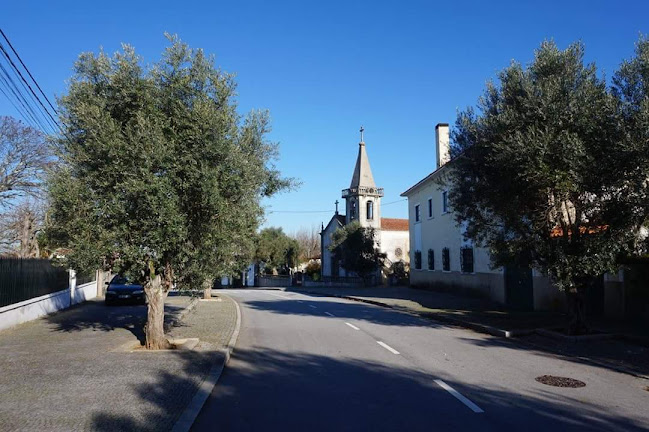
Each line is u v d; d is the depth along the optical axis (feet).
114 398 22.36
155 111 32.12
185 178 31.32
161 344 35.50
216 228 32.65
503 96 41.11
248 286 199.93
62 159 33.06
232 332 44.27
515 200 40.93
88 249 30.40
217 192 30.78
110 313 61.36
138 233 31.12
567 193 37.04
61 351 33.86
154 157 29.94
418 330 48.34
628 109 34.19
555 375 28.63
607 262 37.29
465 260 93.04
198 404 21.84
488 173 43.04
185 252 32.50
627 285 50.57
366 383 26.68
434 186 110.63
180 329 46.21
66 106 32.71
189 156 30.66
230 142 32.09
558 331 43.98
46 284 60.64
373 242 144.97
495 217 45.44
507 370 29.94
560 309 61.05
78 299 76.13
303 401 23.17
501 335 44.34
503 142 38.58
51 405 21.11
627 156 33.09
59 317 56.03
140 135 30.12
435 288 109.91
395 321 56.34
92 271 32.01
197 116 30.78
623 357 33.88
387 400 23.27
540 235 41.86
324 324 53.21
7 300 47.39
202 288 36.68
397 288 127.34
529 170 35.35
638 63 34.88
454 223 97.81
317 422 20.03
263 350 36.96
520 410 21.59
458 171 46.80
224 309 67.21
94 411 20.39
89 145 31.14
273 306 78.59
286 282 179.52
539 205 40.55
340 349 37.35
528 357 34.17
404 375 28.58
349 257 142.00
